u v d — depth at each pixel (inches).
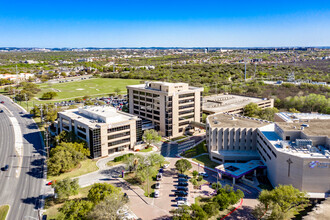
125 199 3518.7
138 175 4264.3
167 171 4756.4
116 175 4598.9
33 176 4601.4
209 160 5226.4
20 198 3927.2
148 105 7012.8
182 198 3799.2
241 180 4384.8
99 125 5255.9
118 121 5615.2
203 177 4522.6
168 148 5876.0
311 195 3737.7
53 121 7357.3
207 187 4200.3
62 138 5634.8
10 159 5295.3
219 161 5088.6
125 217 3326.8
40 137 6569.9
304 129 4488.2
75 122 5728.3
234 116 6067.9
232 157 4950.8
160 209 3607.3
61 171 4739.2
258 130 5034.5
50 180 4448.8
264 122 5526.6
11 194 4035.4
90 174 4628.4
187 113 6811.0
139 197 3909.9
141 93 7175.2
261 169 4633.4
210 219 3378.4
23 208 3681.1
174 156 5438.0
